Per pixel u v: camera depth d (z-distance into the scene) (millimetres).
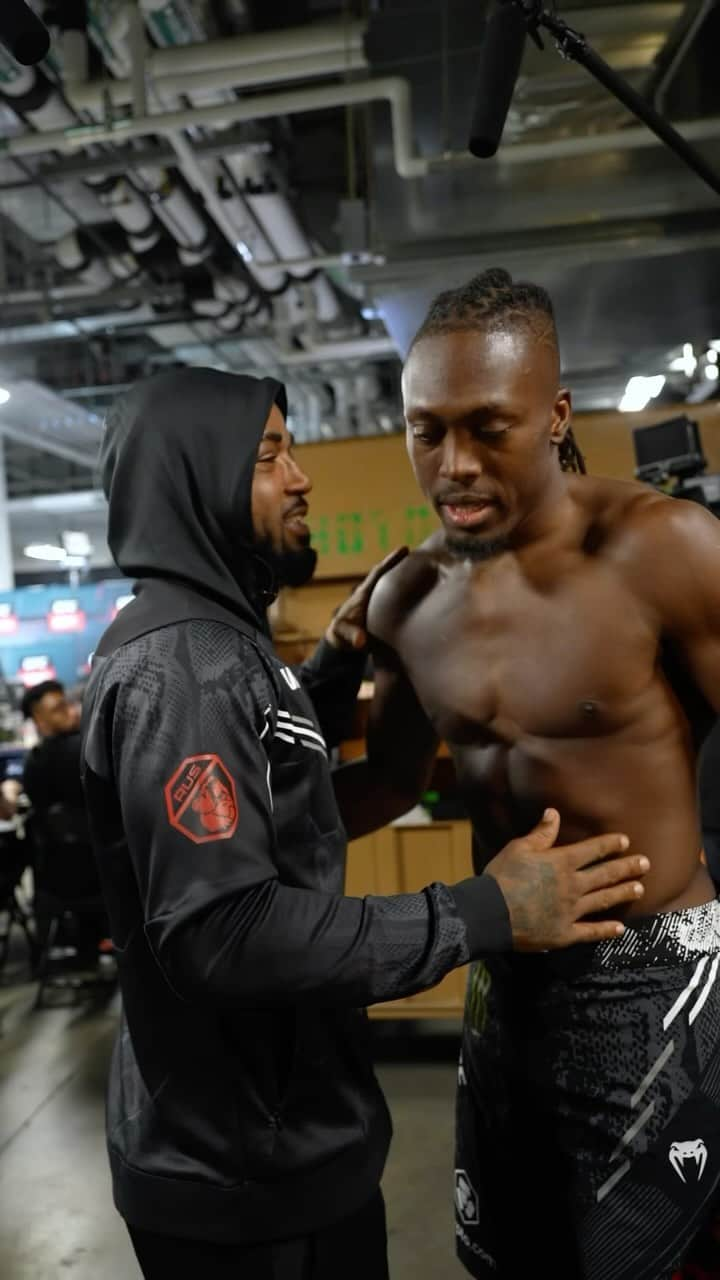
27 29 1181
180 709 803
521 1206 1072
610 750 989
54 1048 3344
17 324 6609
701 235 3074
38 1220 2254
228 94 3795
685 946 1002
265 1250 866
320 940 773
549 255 3162
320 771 922
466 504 932
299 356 6684
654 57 2652
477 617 1046
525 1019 1047
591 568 982
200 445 898
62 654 9328
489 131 1423
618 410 2941
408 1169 2381
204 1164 858
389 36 2848
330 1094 900
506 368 885
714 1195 1016
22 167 4172
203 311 6195
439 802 2918
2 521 10820
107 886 895
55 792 3801
